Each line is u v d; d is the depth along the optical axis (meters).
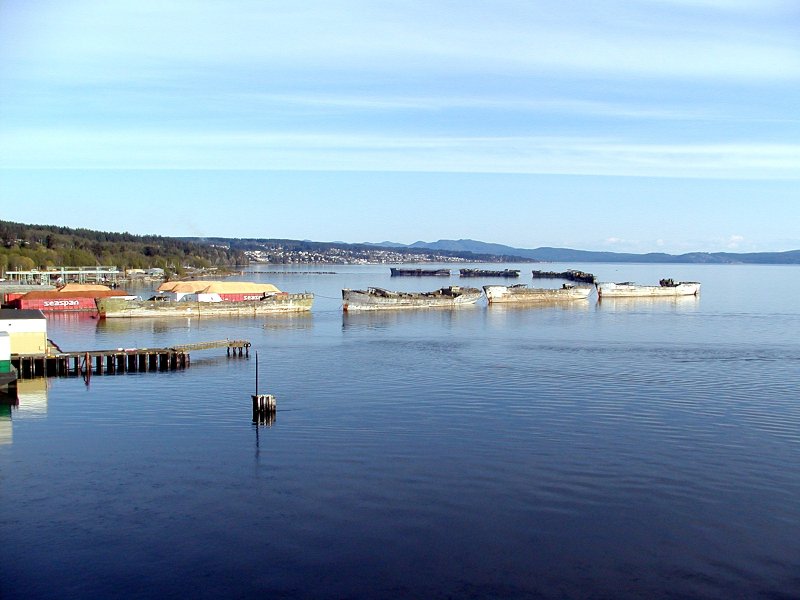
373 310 187.00
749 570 39.75
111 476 53.12
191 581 38.78
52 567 40.16
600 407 73.00
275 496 49.38
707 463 55.62
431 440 61.53
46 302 178.38
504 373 92.38
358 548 42.16
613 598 37.16
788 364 99.12
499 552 41.62
